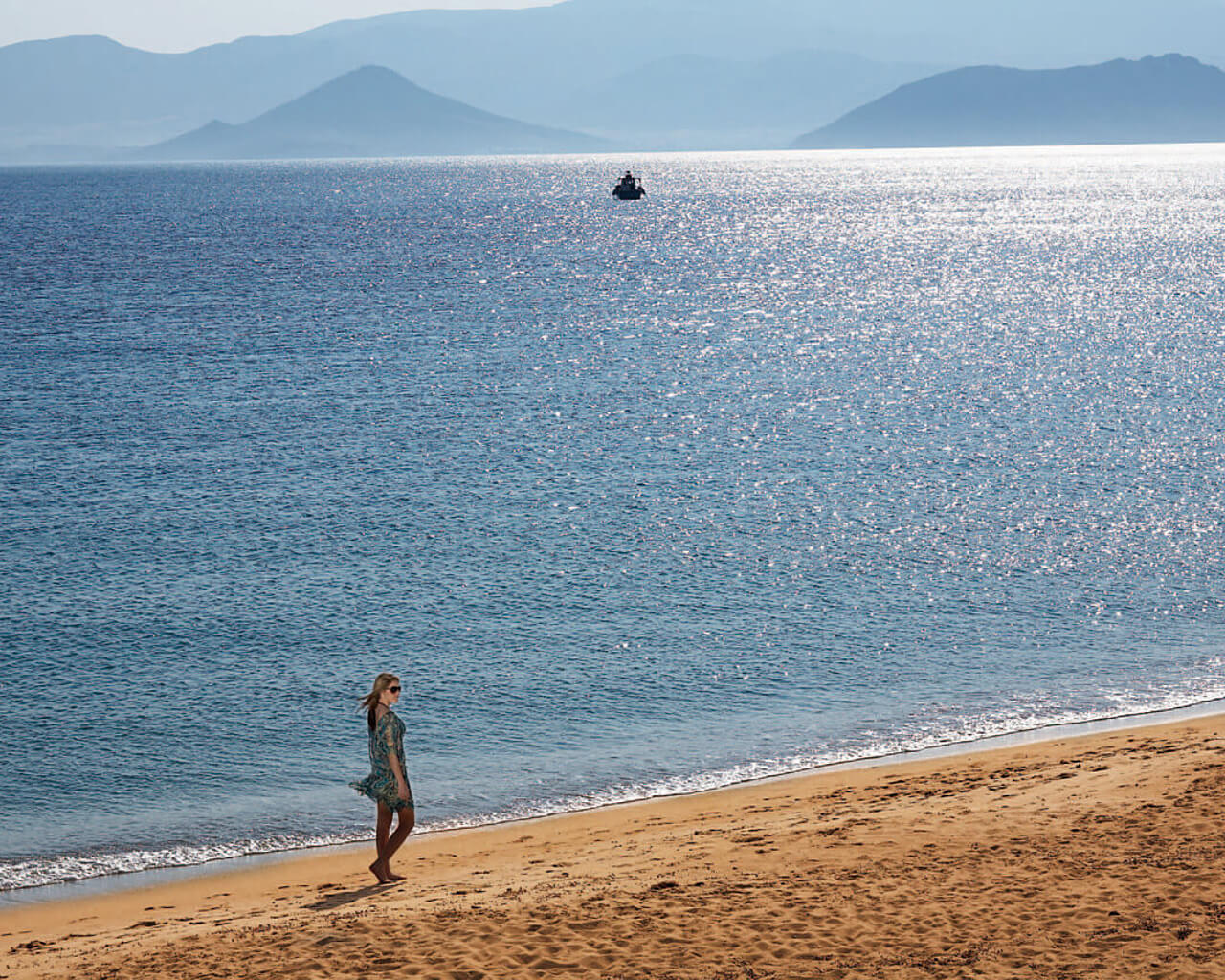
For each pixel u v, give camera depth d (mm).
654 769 31984
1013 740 33219
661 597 46219
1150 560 49688
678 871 21375
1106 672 38594
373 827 28875
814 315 138750
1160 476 62594
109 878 26344
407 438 74750
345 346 114375
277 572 49344
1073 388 88812
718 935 17766
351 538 54094
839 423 78125
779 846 22531
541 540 53656
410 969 16969
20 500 60406
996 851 20766
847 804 26781
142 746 33781
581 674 38969
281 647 41375
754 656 40375
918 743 33375
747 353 110250
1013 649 40812
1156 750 28547
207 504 59625
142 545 52969
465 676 38812
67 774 31953
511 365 103938
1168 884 18359
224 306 144500
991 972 16062
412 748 33594
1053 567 49188
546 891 20516
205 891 25000
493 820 29062
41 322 130500
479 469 66812
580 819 28625
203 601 45844
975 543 52406
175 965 17953
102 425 78562
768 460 68062
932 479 63312
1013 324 127312
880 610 44719
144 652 40875
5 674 38875
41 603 45562
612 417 81000
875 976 16203
